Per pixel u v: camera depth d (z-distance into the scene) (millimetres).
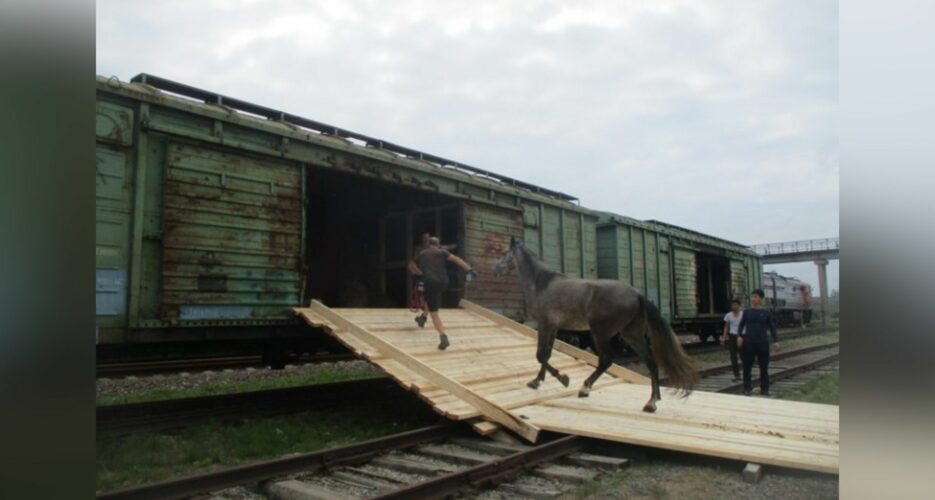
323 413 7477
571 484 4730
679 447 5105
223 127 7137
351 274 13984
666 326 6578
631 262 15648
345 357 13500
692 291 18688
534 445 5840
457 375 7137
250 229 7273
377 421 7062
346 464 5020
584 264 14039
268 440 5906
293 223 7781
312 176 12703
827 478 4637
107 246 6082
